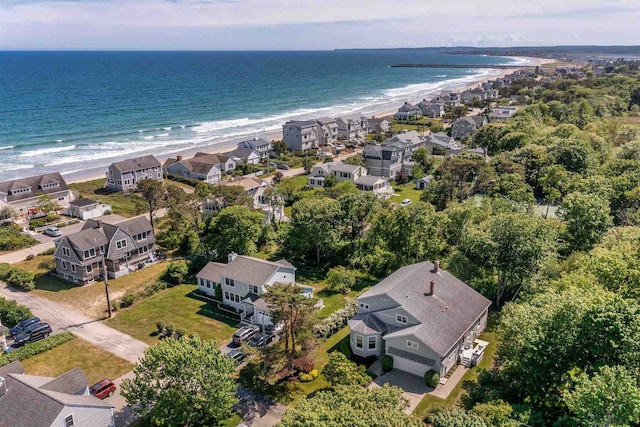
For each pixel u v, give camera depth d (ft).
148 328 170.19
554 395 118.32
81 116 586.45
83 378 122.83
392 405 94.58
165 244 244.01
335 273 196.24
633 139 354.13
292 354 139.03
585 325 112.27
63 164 386.93
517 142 352.28
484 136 410.11
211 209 265.13
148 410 120.16
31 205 288.51
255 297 174.60
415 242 202.28
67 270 207.21
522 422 106.32
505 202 228.43
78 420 107.04
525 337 117.80
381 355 150.41
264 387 137.08
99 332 167.43
